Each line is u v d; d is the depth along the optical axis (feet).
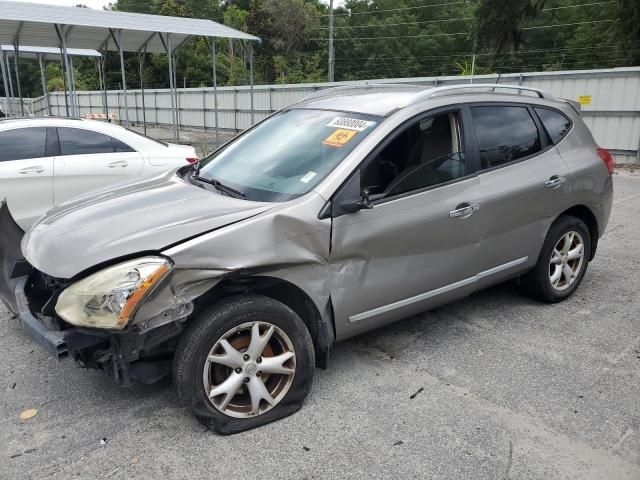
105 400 10.75
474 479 8.56
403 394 10.91
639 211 27.43
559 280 15.35
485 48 128.47
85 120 21.59
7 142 19.47
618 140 45.83
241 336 9.64
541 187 13.74
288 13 182.50
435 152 11.96
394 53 213.87
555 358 12.40
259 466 8.83
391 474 8.66
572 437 9.61
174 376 9.23
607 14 149.48
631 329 13.91
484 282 13.23
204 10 230.07
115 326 8.42
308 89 74.54
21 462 8.92
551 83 48.42
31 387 11.24
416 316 14.65
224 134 85.92
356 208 10.35
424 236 11.52
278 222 9.68
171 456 9.06
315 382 11.35
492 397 10.82
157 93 101.60
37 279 11.03
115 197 11.44
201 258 8.93
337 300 10.54
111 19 46.78
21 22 44.98
